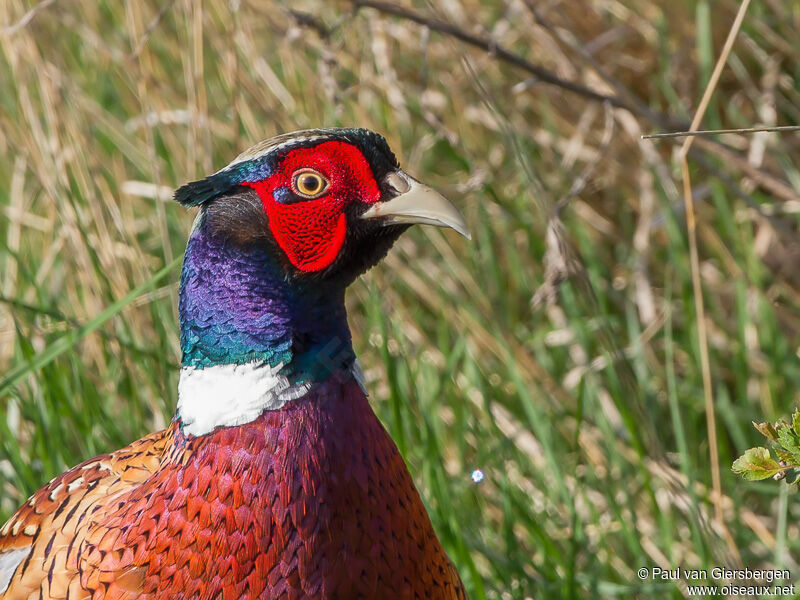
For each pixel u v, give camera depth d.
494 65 8.87
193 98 7.15
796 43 8.50
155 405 6.85
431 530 4.57
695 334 7.79
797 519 7.27
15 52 7.29
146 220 8.81
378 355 7.41
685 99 8.83
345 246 4.22
